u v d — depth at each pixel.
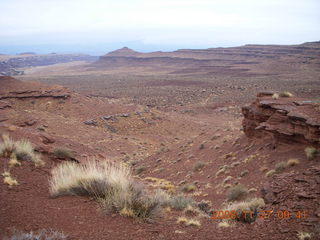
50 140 17.78
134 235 5.08
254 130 19.72
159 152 31.20
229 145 22.59
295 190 7.68
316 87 88.12
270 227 5.84
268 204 7.51
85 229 5.05
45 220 5.16
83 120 50.69
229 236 5.39
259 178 13.15
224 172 16.69
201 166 20.31
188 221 6.33
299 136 13.73
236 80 131.00
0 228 4.50
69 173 8.05
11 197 6.15
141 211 6.18
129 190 6.92
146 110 58.06
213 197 13.05
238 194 11.53
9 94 58.78
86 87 131.12
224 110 74.50
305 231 5.37
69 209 5.98
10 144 10.35
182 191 15.27
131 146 38.66
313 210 6.26
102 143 37.38
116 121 50.97
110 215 5.91
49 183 8.16
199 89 110.81
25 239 4.13
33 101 57.59
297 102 15.91
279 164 12.64
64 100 58.28
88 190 6.98
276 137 15.63
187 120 59.19
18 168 8.94
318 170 8.63
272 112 17.19
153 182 17.70
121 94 106.19
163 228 5.68
